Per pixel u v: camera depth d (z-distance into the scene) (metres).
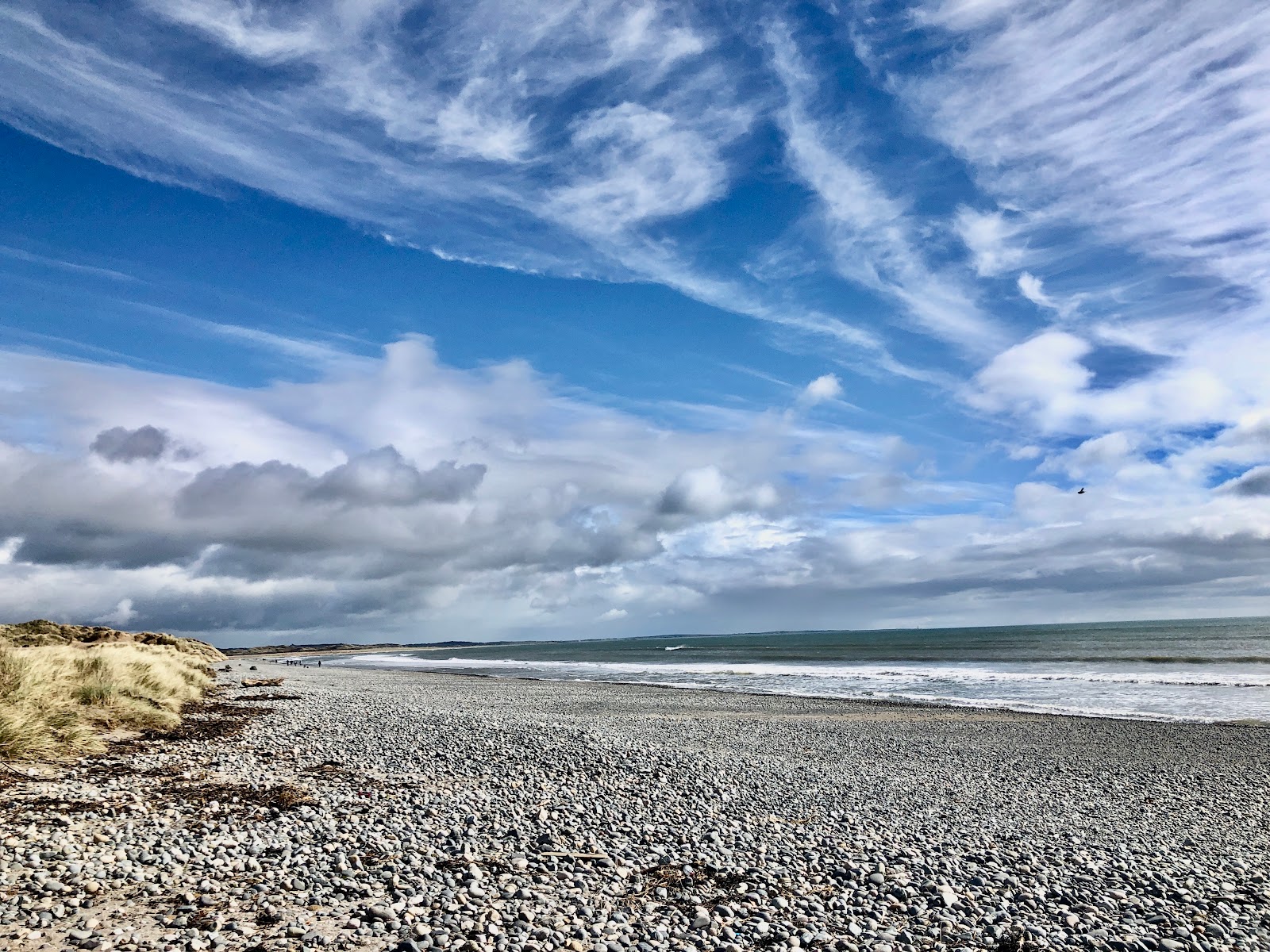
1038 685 41.31
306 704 28.73
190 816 10.12
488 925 6.79
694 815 11.97
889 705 32.41
